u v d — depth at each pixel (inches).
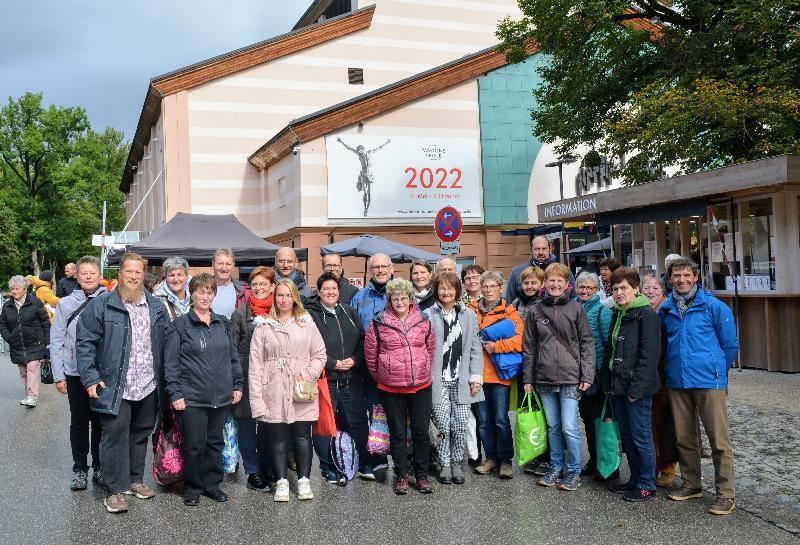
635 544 190.9
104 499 241.8
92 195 2317.9
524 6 713.6
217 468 241.8
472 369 258.4
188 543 197.9
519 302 285.6
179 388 235.0
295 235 859.4
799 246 451.2
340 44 1075.9
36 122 2271.2
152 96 1038.4
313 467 286.4
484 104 895.7
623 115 666.2
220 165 1026.1
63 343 258.7
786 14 574.9
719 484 216.2
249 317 261.7
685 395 227.5
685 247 531.8
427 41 1118.4
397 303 244.1
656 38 754.2
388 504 231.6
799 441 292.0
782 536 194.9
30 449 318.3
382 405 254.5
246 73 1035.9
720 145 625.6
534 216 911.7
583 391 249.0
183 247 520.7
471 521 212.5
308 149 836.0
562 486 243.8
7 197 2228.1
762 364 475.5
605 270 320.2
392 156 861.2
